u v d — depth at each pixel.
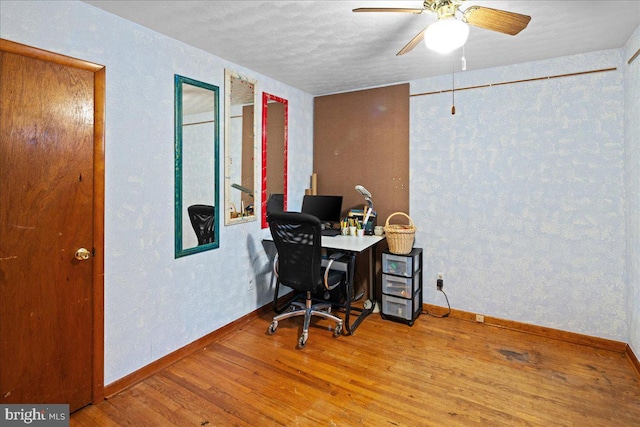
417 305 3.18
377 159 3.51
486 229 3.00
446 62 2.78
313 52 2.54
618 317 2.53
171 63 2.27
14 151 1.57
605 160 2.53
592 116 2.56
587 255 2.62
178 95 2.31
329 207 3.49
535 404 1.92
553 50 2.52
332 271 3.06
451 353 2.50
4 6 1.51
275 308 3.07
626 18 2.01
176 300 2.36
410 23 2.07
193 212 2.47
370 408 1.88
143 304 2.14
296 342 2.67
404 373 2.23
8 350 1.59
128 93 2.01
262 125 3.11
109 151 1.93
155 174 2.19
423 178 3.27
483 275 3.03
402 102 3.34
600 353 2.50
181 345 2.40
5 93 1.53
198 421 1.77
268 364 2.34
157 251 2.22
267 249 3.24
